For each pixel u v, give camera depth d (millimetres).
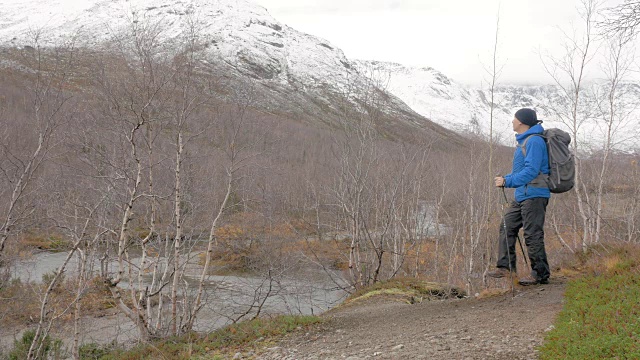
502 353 4988
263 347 7148
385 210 15047
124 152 10242
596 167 13453
